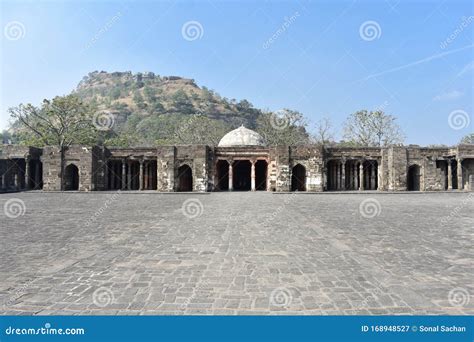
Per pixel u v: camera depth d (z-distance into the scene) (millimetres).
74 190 42094
